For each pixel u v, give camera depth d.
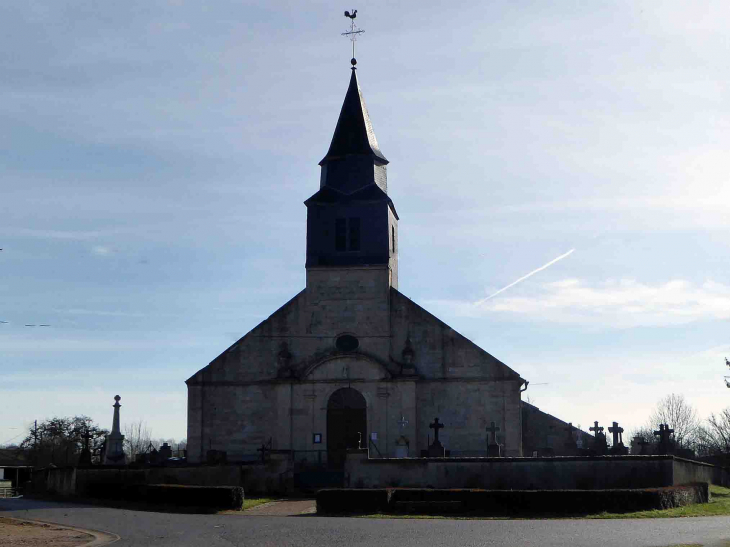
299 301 62.06
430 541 26.91
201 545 26.77
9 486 60.50
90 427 104.81
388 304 61.38
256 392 61.31
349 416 60.00
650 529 29.20
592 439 65.06
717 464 63.78
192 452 60.88
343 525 31.98
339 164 63.38
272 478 50.19
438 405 60.03
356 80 65.62
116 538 28.78
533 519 33.56
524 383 59.78
